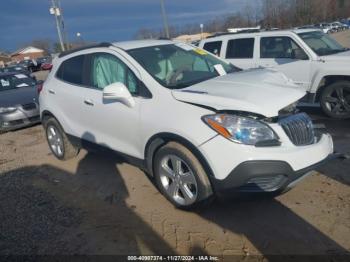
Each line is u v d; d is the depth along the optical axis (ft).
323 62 21.71
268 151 10.18
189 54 15.17
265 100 10.80
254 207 12.09
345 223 10.75
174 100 11.74
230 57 26.32
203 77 13.67
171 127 11.40
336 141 17.53
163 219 11.96
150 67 13.28
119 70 13.88
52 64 18.54
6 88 31.73
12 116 26.50
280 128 10.57
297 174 10.57
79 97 15.65
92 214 12.77
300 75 22.79
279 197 12.53
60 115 17.17
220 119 10.52
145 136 12.51
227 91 11.44
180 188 11.98
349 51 23.03
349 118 21.35
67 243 11.20
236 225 11.21
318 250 9.75
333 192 12.55
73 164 17.98
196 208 11.79
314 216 11.25
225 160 10.34
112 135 14.34
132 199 13.55
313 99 22.56
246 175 10.17
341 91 21.21
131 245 10.77
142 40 15.60
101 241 11.12
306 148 10.80
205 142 10.63
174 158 11.76
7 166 19.06
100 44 15.33
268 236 10.53
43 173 17.35
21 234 11.96
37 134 25.86
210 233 10.94
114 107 13.70
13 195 15.12
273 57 24.17
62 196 14.51
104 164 17.42
